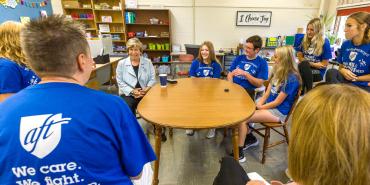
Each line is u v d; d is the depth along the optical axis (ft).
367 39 6.14
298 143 1.48
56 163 1.80
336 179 1.32
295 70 6.39
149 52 19.52
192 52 15.62
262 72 8.37
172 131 8.38
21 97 1.91
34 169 1.80
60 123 1.81
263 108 6.64
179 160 6.82
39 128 1.78
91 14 18.08
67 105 1.88
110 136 1.99
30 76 4.19
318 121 1.36
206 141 7.95
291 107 6.35
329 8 16.90
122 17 17.99
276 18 18.31
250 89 8.39
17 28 4.00
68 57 1.98
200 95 6.19
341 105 1.32
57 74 2.02
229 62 17.87
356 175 1.26
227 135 8.37
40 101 1.86
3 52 4.00
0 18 13.05
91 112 1.91
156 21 18.17
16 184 1.85
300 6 17.93
